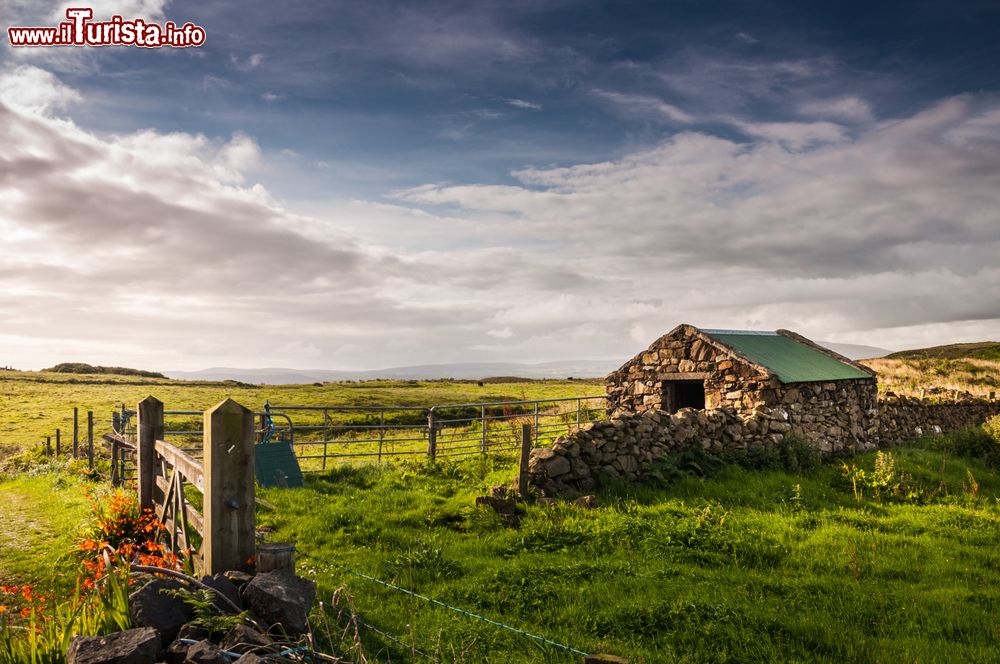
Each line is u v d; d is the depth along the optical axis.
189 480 7.11
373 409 17.06
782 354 21.27
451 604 6.98
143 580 5.48
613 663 4.75
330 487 13.70
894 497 13.62
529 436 12.04
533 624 6.57
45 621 4.70
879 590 7.89
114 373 98.62
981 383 41.38
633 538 9.66
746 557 9.05
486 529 10.34
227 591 5.08
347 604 6.40
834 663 5.93
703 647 6.09
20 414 42.81
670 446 14.36
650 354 20.72
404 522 10.57
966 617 7.13
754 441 16.05
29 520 12.37
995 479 16.84
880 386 40.53
